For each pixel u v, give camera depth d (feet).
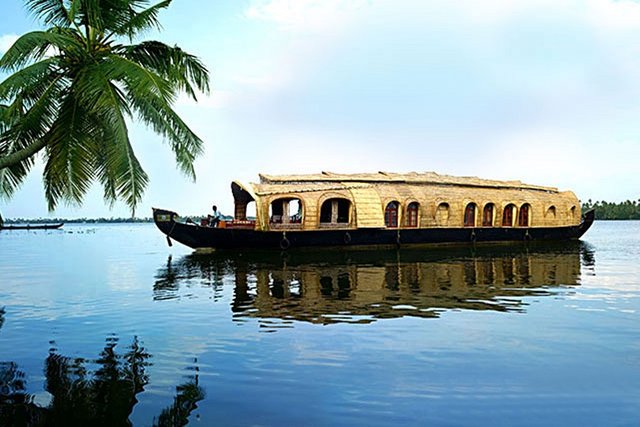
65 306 30.50
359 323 24.95
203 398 15.31
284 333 22.99
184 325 24.85
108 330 24.00
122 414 14.21
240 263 55.67
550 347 20.62
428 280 40.98
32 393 15.80
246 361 18.83
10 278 45.27
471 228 82.33
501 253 68.69
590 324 24.67
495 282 39.78
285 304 30.32
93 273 49.06
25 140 32.17
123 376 17.28
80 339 22.34
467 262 56.03
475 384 16.42
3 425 13.47
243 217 78.95
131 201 27.94
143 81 26.86
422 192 79.92
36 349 20.75
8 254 78.43
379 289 36.22
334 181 75.92
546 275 44.52
